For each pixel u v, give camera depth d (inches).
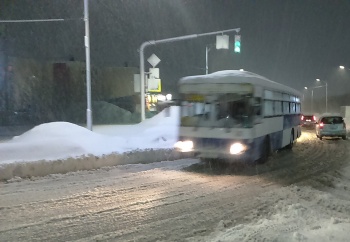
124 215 311.3
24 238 255.8
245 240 236.8
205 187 419.2
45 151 531.2
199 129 514.9
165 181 449.7
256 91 513.3
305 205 335.6
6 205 336.5
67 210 323.6
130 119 1654.8
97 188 408.2
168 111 999.0
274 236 242.7
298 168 561.0
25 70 1839.3
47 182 438.0
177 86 534.9
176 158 645.9
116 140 674.8
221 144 504.4
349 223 271.0
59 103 1935.3
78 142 584.4
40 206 335.0
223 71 560.4
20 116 1644.9
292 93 813.9
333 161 636.1
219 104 510.9
